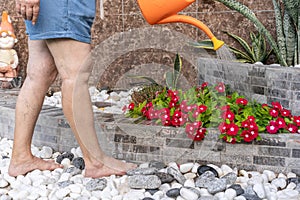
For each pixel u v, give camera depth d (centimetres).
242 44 396
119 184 222
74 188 217
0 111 315
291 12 333
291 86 291
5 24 436
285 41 355
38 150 286
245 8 358
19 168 242
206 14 417
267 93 305
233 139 242
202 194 210
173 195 207
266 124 251
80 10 214
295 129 249
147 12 221
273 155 240
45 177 234
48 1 210
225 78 296
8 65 434
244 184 222
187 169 239
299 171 238
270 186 219
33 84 235
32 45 233
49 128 287
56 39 216
